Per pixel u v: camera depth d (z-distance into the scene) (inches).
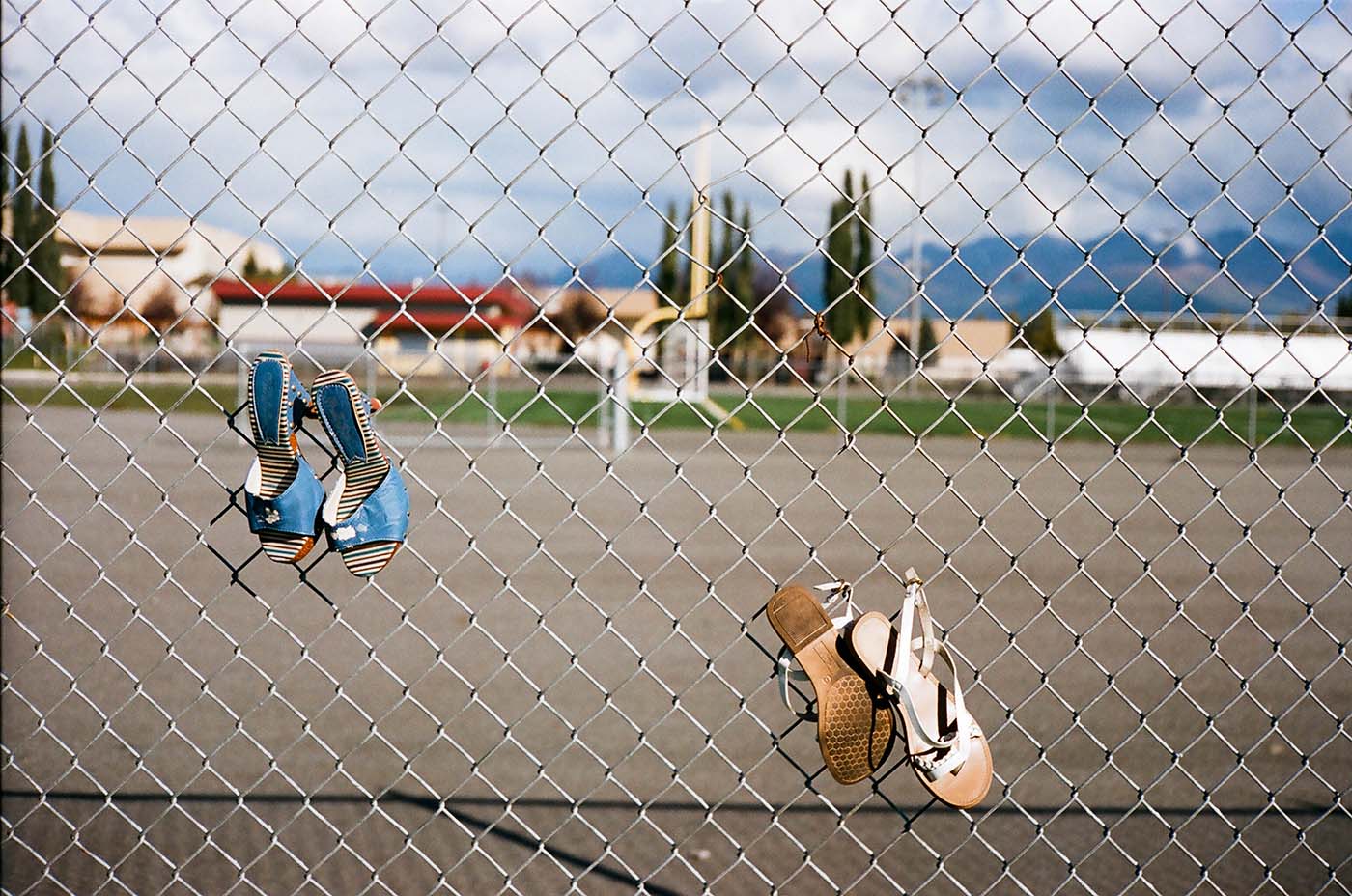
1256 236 104.9
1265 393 112.0
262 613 289.9
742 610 304.8
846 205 102.3
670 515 513.7
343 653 253.4
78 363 110.3
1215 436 1021.2
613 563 381.1
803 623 104.7
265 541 101.8
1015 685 231.6
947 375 1243.2
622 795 175.0
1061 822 164.2
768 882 129.4
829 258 103.7
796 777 184.4
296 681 230.1
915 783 182.2
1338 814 166.9
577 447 922.7
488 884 142.9
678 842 157.4
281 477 102.4
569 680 236.4
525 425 1069.1
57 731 193.9
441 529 458.3
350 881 142.9
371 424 102.6
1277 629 286.5
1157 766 186.5
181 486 605.6
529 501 553.3
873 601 317.7
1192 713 214.4
